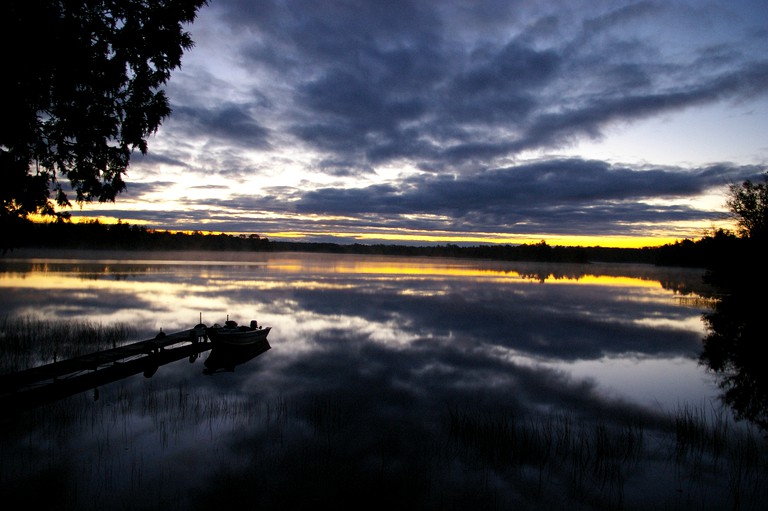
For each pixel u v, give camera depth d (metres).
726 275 39.62
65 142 10.72
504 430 10.83
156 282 47.59
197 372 16.11
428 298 40.03
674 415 12.46
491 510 7.64
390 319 27.86
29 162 10.67
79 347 17.98
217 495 7.84
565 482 8.60
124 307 29.66
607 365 17.95
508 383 15.16
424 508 7.65
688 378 16.28
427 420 11.57
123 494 7.81
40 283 42.84
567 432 10.52
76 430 10.54
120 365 15.48
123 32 9.90
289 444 9.95
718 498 8.13
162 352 17.39
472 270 105.25
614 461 9.47
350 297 39.28
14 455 9.21
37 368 13.26
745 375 16.67
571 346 21.28
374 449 9.80
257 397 13.19
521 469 9.08
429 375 15.89
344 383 14.75
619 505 7.86
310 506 7.59
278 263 113.38
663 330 26.02
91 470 8.64
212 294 38.91
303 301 35.88
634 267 158.75
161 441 9.98
